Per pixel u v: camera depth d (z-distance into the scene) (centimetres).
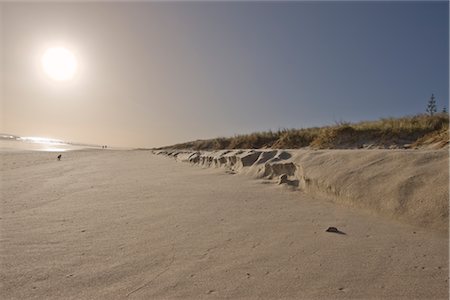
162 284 213
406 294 196
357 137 942
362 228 321
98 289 206
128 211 411
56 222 361
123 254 265
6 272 229
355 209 385
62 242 293
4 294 199
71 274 227
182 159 1306
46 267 238
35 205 450
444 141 679
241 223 353
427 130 842
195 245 286
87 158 1614
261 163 686
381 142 877
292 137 1195
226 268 237
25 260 251
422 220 310
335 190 429
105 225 348
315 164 515
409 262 239
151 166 1072
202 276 224
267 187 555
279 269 234
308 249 272
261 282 215
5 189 593
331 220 354
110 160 1441
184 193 526
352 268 233
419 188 341
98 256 260
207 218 374
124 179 720
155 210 415
